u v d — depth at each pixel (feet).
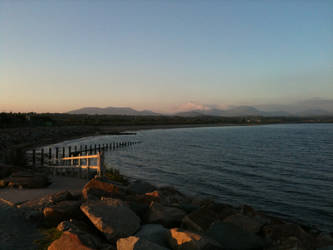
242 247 18.29
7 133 147.33
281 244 19.61
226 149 146.20
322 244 23.43
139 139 210.38
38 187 34.14
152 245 14.46
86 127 290.35
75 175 46.01
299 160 107.55
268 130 371.35
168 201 30.50
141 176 73.26
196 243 15.19
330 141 198.80
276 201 51.70
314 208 47.57
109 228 17.79
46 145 150.30
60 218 20.85
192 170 83.97
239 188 61.57
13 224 20.89
